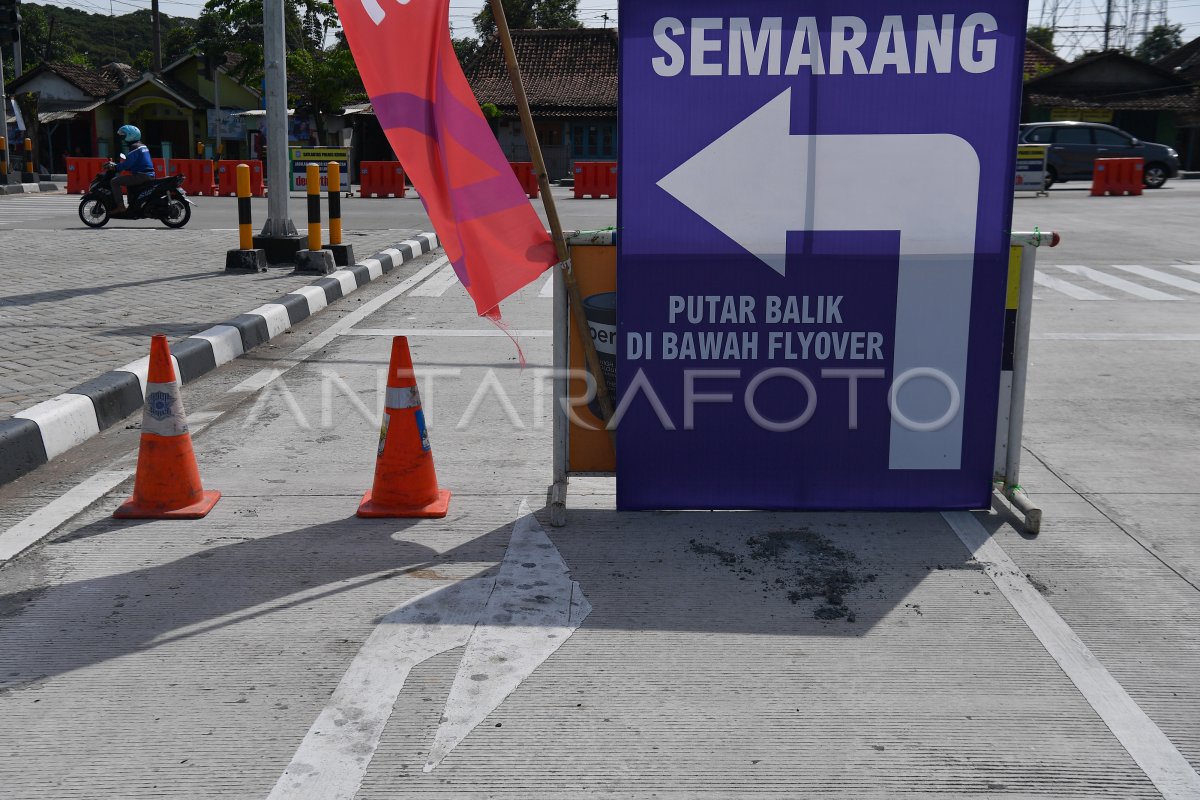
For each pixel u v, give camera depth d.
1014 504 4.55
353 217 19.78
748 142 4.26
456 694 3.12
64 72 48.62
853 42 4.16
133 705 3.06
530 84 44.22
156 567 4.04
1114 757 2.83
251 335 8.29
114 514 4.57
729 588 3.87
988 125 4.23
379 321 9.54
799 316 4.41
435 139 4.39
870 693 3.14
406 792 2.67
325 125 41.09
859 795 2.66
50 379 6.43
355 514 4.65
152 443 4.59
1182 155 46.72
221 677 3.22
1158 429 6.05
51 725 2.96
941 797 2.66
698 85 4.21
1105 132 28.77
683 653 3.38
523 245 4.55
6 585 3.87
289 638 3.47
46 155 46.06
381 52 4.25
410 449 4.64
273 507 4.73
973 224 4.33
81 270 11.60
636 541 4.32
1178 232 17.19
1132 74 45.25
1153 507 4.75
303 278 11.07
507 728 2.95
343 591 3.83
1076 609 3.70
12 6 25.00
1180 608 3.72
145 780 2.71
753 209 4.32
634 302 4.41
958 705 3.08
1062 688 3.17
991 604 3.74
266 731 2.94
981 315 4.42
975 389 4.50
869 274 4.38
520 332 8.99
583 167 27.28
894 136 4.24
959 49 4.16
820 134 4.25
